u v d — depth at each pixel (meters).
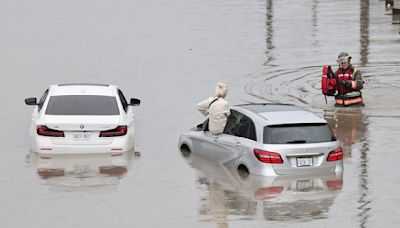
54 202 50.47
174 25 137.50
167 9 159.62
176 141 67.38
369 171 57.12
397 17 145.50
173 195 51.94
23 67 102.44
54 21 144.00
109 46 117.56
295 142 55.03
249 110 58.81
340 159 55.97
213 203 49.94
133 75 96.62
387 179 55.12
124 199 51.16
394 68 99.81
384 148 63.62
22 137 68.44
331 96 82.44
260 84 90.81
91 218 47.25
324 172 55.56
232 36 125.38
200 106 61.75
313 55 108.94
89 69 100.62
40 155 61.84
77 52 112.94
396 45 115.88
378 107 79.19
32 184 54.50
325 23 138.88
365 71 98.31
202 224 45.84
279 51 112.19
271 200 50.31
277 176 54.91
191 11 156.12
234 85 90.25
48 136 61.59
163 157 62.12
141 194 52.25
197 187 53.69
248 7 162.25
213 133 60.31
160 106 80.25
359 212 47.84
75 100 64.06
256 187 53.19
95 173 57.31
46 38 125.38
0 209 48.97
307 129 55.56
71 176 56.44
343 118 74.56
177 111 78.06
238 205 49.44
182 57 108.19
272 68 100.25
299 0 176.25
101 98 64.62
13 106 80.69
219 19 144.75
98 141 61.84
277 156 54.62
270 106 60.31
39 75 97.06
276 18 145.88
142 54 110.69
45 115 62.34
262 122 55.81
